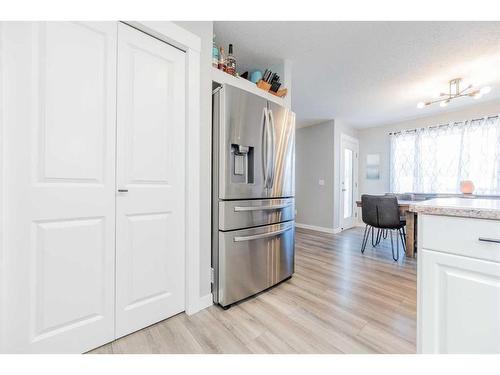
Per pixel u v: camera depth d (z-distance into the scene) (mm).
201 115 1587
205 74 1608
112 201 1221
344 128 4859
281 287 1981
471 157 3748
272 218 1925
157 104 1383
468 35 1966
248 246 1743
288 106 2395
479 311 753
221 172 1620
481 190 3625
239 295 1682
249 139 1731
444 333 822
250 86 1996
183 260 1529
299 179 5199
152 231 1378
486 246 741
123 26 1247
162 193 1415
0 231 939
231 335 1312
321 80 2871
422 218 877
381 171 5008
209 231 1649
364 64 2482
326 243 3609
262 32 1952
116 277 1242
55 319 1062
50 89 1033
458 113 3924
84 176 1128
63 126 1068
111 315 1229
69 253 1095
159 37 1373
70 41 1084
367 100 3555
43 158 1020
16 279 974
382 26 1864
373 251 3141
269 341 1264
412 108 3877
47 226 1037
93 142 1155
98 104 1169
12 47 954
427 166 4273
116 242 1239
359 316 1517
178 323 1420
